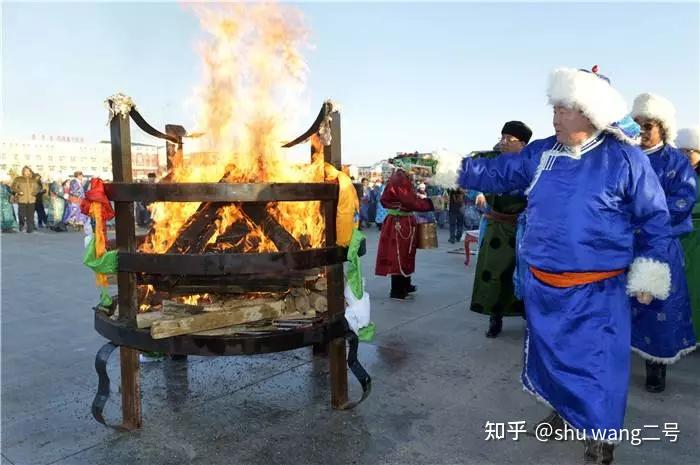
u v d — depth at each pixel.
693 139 3.84
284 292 2.71
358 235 2.61
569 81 2.06
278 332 2.37
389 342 3.93
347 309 2.77
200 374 3.29
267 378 3.21
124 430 2.54
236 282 2.66
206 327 2.35
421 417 2.68
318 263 2.46
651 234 2.11
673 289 2.92
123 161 2.37
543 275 2.22
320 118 2.62
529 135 3.72
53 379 3.22
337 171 2.59
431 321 4.51
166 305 2.45
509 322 4.54
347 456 2.30
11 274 6.96
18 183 13.28
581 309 2.13
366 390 2.70
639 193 2.07
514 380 3.17
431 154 2.89
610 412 2.10
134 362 2.52
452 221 10.84
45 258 8.52
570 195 2.11
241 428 2.56
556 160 2.20
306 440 2.44
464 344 3.88
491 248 3.89
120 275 2.42
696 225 3.58
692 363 3.50
